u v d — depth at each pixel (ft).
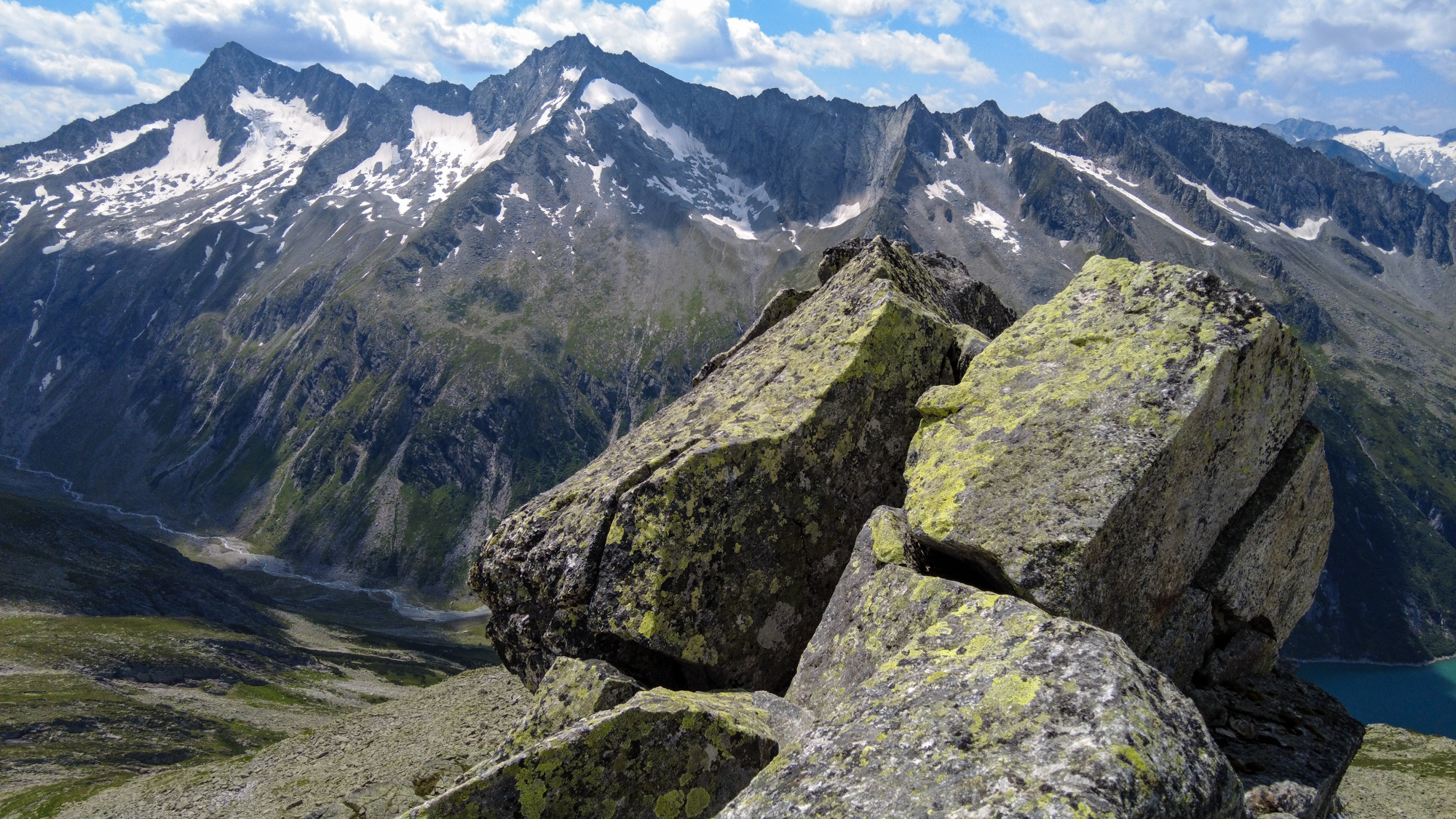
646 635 40.04
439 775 70.08
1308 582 45.68
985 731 24.04
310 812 67.92
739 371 54.29
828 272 72.43
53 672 451.53
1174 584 38.63
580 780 31.40
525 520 46.50
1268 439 40.98
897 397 47.78
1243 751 37.47
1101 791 20.97
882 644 34.22
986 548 34.09
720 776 33.22
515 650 45.96
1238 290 39.09
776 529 43.60
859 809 23.07
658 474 42.01
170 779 122.72
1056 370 40.16
